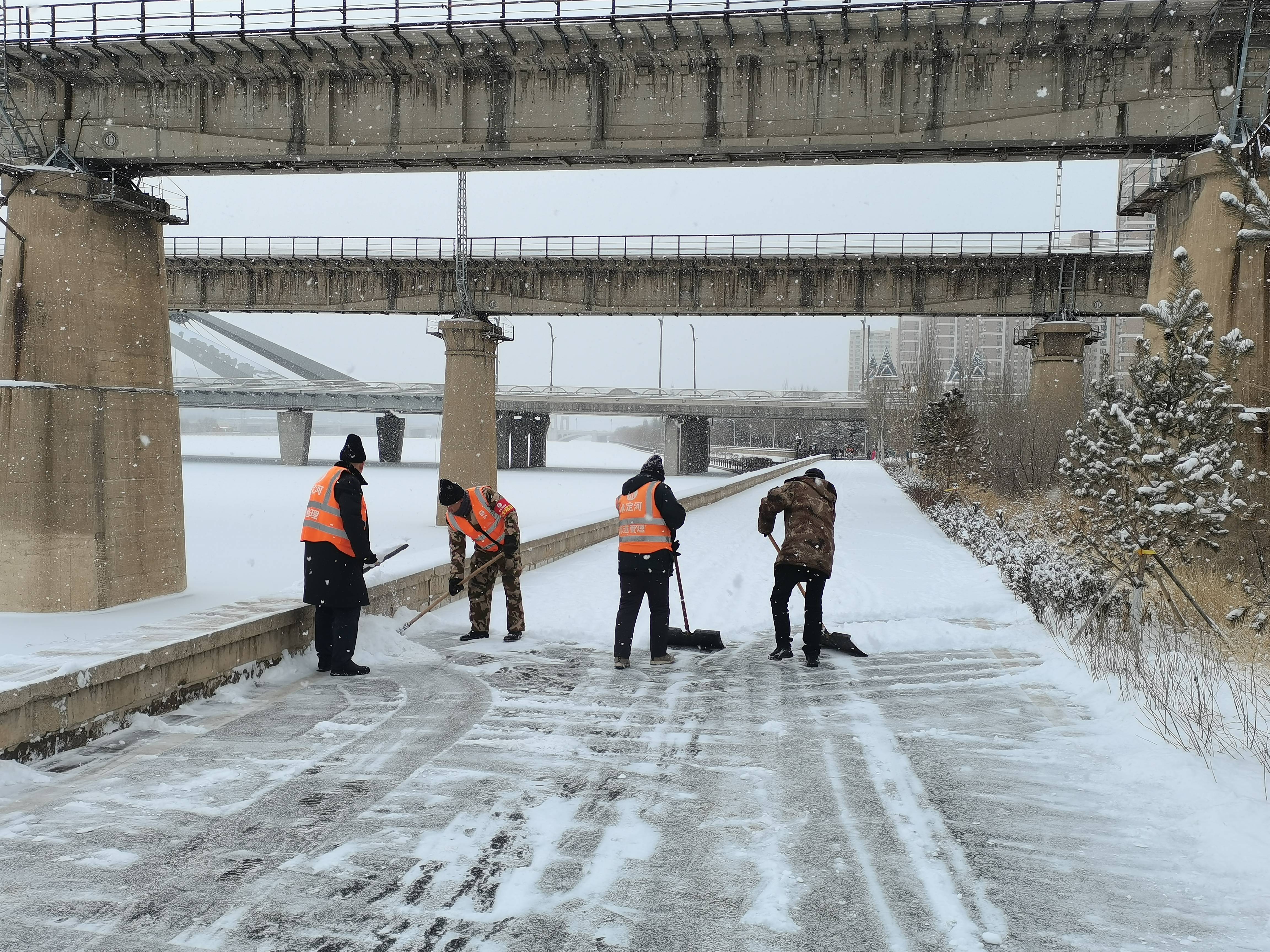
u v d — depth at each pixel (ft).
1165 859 14.28
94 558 52.49
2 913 12.23
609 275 111.24
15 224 54.24
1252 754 18.16
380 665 27.76
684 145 57.67
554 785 17.40
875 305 108.47
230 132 61.00
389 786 17.20
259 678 25.43
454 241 110.93
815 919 12.32
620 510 28.17
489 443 113.91
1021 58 53.78
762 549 59.62
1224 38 50.98
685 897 12.91
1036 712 22.63
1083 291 106.63
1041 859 14.25
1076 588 33.68
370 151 60.59
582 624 33.60
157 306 59.21
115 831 14.99
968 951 11.53
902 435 201.05
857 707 23.17
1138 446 31.81
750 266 107.86
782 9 53.57
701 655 29.53
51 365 53.11
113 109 61.26
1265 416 43.21
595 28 55.98
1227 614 32.17
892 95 55.36
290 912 12.34
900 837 15.10
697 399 285.02
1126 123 52.42
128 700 20.76
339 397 297.33
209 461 314.96
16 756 17.93
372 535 106.63
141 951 11.34
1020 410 118.11
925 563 52.37
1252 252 47.93
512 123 59.47
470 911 12.44
